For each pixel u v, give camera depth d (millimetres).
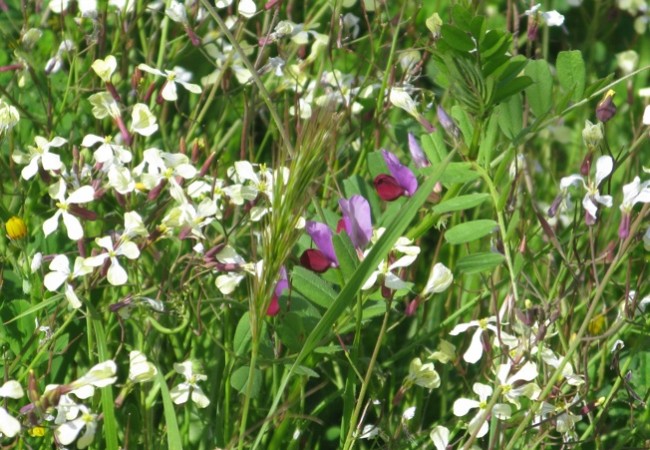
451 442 1129
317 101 1178
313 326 1091
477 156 1099
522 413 1090
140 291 1092
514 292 1065
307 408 1173
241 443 1011
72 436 1005
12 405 1113
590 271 1120
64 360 1127
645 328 1112
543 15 1169
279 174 979
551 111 1113
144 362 1031
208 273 1145
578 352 1110
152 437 1097
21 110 1166
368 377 1040
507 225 1119
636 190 1046
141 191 1085
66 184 1076
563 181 1076
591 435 1117
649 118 1075
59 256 1041
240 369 1071
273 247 977
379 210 1159
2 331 1097
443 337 1181
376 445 1154
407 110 1126
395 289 1046
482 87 1062
